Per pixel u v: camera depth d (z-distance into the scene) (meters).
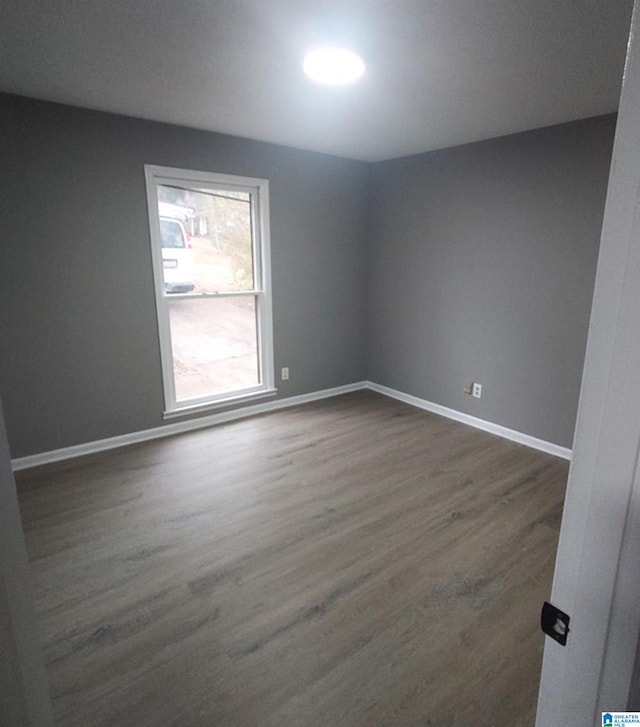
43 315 2.86
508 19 1.65
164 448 3.28
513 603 1.84
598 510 0.53
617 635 0.53
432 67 2.07
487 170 3.35
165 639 1.66
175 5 1.59
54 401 2.99
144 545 2.19
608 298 0.49
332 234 4.14
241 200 3.62
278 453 3.21
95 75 2.21
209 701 1.43
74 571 2.00
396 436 3.53
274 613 1.78
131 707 1.41
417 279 4.03
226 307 3.73
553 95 2.41
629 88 0.44
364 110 2.69
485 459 3.14
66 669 1.53
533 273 3.19
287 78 2.22
